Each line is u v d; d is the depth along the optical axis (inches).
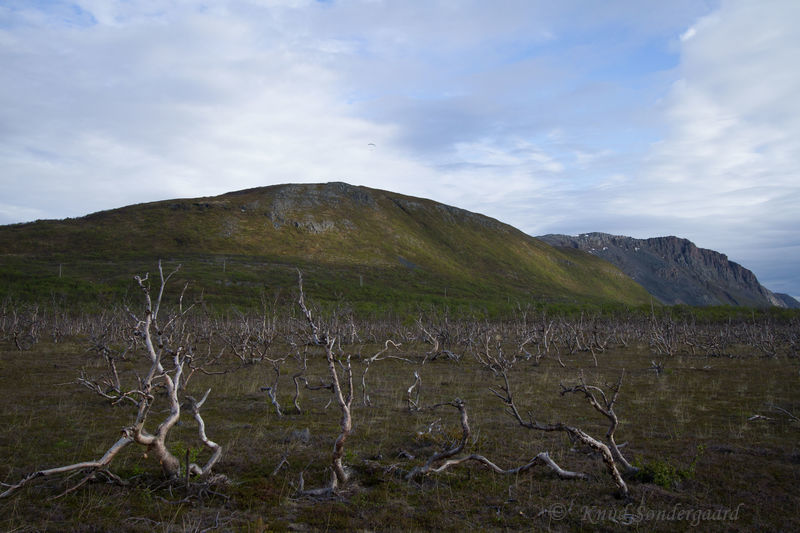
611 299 6934.1
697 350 1097.4
